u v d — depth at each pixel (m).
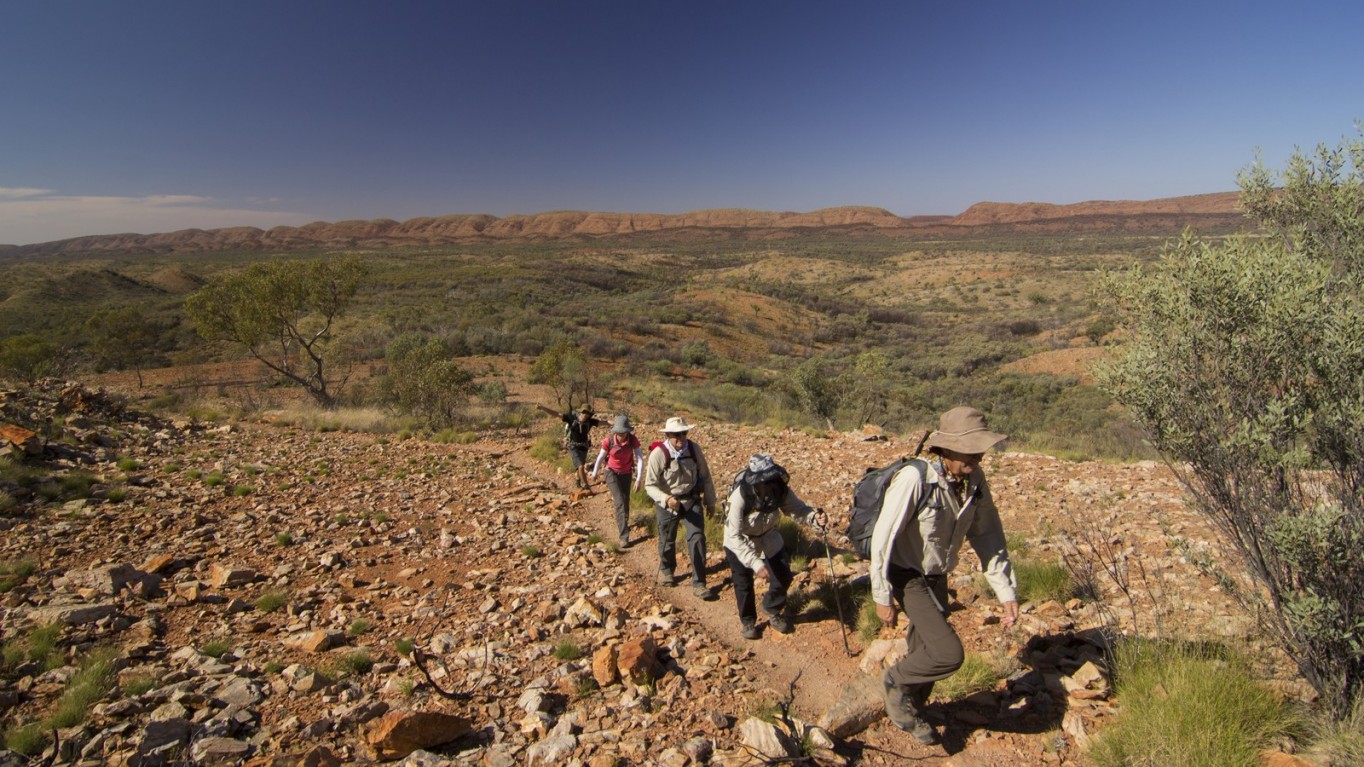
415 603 5.21
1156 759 2.65
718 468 9.87
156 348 46.72
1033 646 3.79
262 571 5.96
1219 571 3.18
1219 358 2.87
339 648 4.38
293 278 25.14
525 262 152.75
